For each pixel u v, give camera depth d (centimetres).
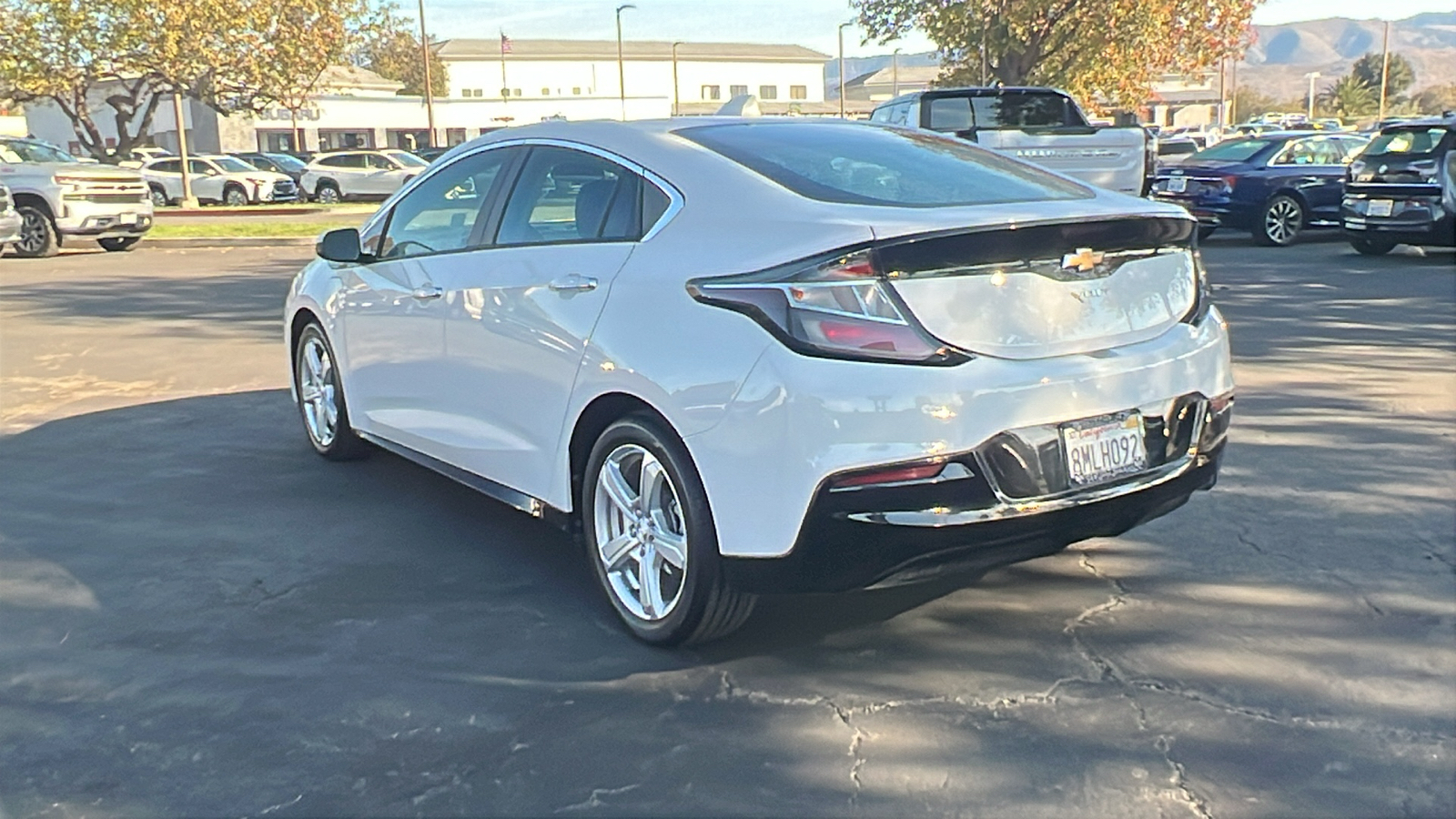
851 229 338
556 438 421
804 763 327
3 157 1847
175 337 1048
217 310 1216
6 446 677
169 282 1479
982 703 358
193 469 624
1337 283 1247
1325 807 302
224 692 372
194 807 310
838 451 334
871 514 336
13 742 344
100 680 382
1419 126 1419
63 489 591
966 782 316
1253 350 884
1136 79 2819
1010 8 2533
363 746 338
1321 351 876
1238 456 612
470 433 475
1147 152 1430
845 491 335
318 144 6794
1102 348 365
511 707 360
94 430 710
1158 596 436
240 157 4009
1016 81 2697
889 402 332
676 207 392
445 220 502
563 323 409
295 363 645
